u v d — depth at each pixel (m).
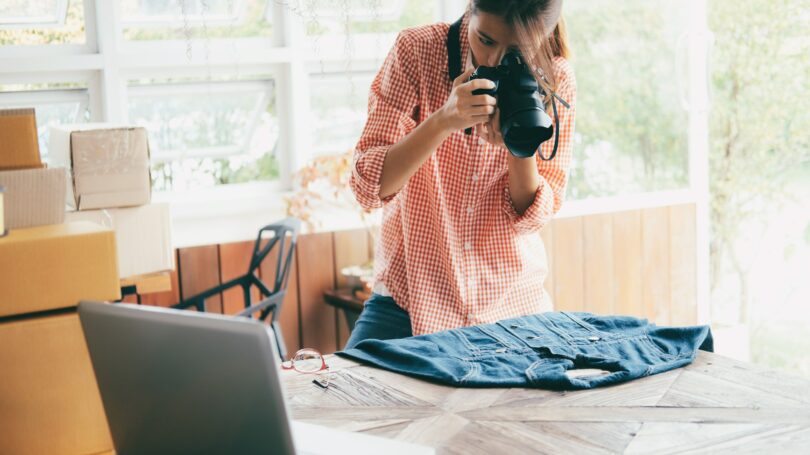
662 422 1.22
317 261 3.26
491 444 1.17
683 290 3.71
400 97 1.82
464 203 1.84
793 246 3.49
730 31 3.58
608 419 1.24
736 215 3.70
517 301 1.93
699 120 3.56
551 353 1.49
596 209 3.51
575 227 3.49
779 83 3.44
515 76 1.48
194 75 3.11
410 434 1.22
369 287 2.98
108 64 2.97
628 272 3.60
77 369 1.21
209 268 3.10
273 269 3.20
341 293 3.22
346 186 3.08
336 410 1.32
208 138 3.24
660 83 3.55
